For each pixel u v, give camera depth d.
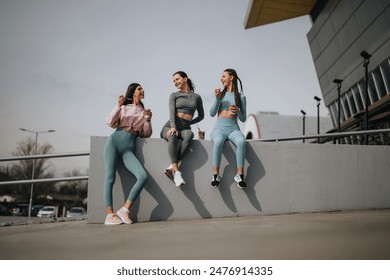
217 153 3.79
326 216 3.39
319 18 22.23
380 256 1.50
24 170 41.84
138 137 3.95
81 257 1.77
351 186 4.25
